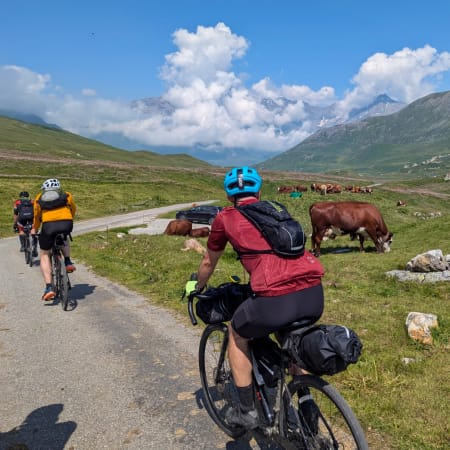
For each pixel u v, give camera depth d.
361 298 8.94
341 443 3.52
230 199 3.81
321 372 3.01
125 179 85.75
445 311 7.70
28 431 4.56
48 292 8.95
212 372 4.57
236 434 4.21
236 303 3.92
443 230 18.66
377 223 16.56
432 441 4.04
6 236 27.69
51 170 87.81
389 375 5.36
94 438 4.41
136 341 7.06
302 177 127.75
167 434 4.43
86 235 23.48
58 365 6.21
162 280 11.45
